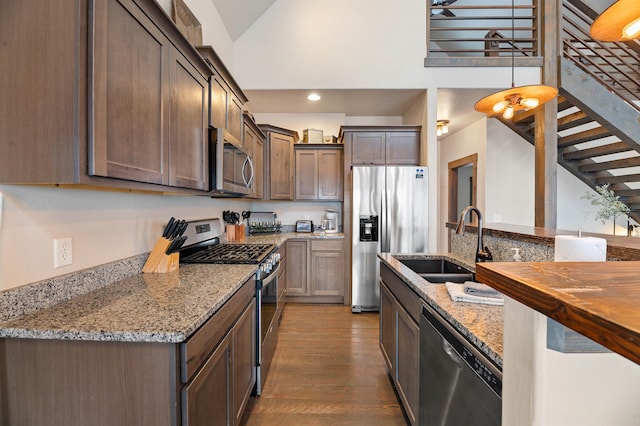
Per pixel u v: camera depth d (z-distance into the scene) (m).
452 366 1.10
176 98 1.48
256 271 1.97
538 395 0.50
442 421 1.19
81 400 0.95
